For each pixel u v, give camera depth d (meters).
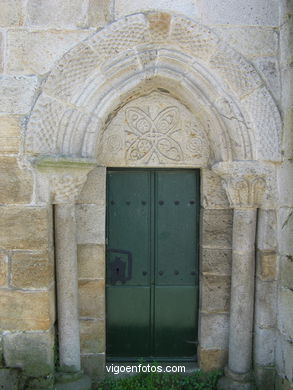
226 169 2.84
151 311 3.30
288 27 2.72
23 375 2.77
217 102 2.82
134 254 3.27
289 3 2.70
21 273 2.75
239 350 2.98
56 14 2.71
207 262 3.13
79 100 2.74
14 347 2.77
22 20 2.70
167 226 3.27
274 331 2.96
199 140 3.13
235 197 2.89
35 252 2.74
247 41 2.82
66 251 2.83
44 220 2.73
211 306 3.15
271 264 2.93
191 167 3.17
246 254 2.93
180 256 3.29
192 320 3.32
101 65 2.73
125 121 3.09
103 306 3.12
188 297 3.30
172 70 2.82
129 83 2.79
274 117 2.83
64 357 2.88
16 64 2.70
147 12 2.74
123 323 3.30
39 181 2.72
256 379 2.99
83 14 2.72
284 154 2.81
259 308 2.97
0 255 2.74
